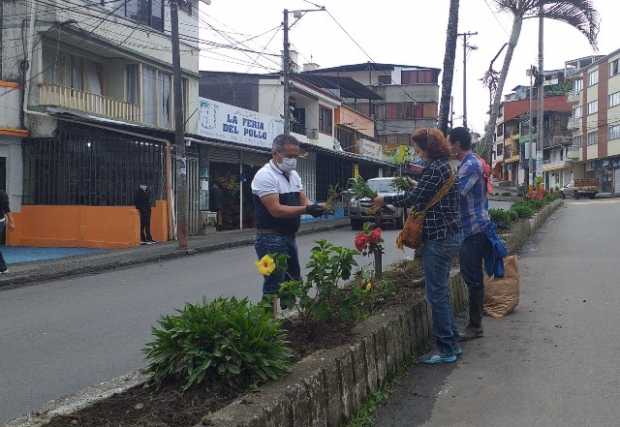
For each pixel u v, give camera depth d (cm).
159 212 1756
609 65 5459
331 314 457
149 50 2070
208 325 339
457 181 528
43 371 558
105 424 300
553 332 621
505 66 1489
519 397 455
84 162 1691
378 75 5306
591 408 431
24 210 1698
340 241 1794
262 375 338
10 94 1653
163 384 346
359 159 3241
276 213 493
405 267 736
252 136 2450
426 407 441
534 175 3878
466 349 576
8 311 850
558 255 1202
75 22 1695
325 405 364
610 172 5631
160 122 2138
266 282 495
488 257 608
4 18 1712
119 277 1161
